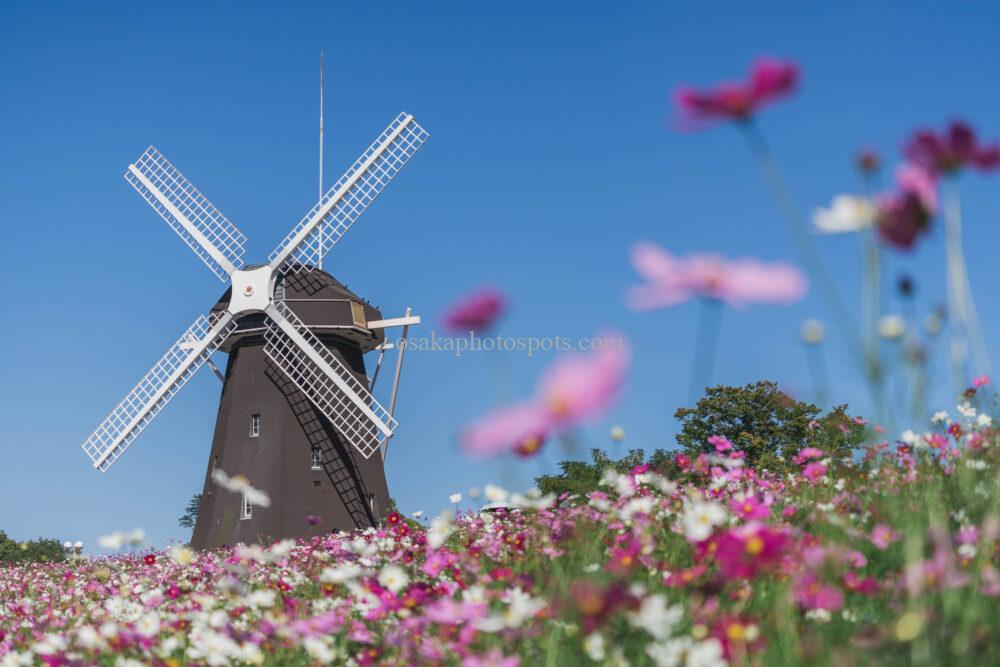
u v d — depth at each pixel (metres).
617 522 6.45
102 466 28.56
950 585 3.66
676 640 3.53
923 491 5.47
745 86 2.46
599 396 1.80
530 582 5.21
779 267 2.25
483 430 1.84
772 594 4.54
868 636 3.75
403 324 30.66
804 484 7.43
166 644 5.67
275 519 28.41
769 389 34.09
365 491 29.88
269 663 5.50
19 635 7.89
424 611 5.08
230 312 29.81
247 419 29.73
